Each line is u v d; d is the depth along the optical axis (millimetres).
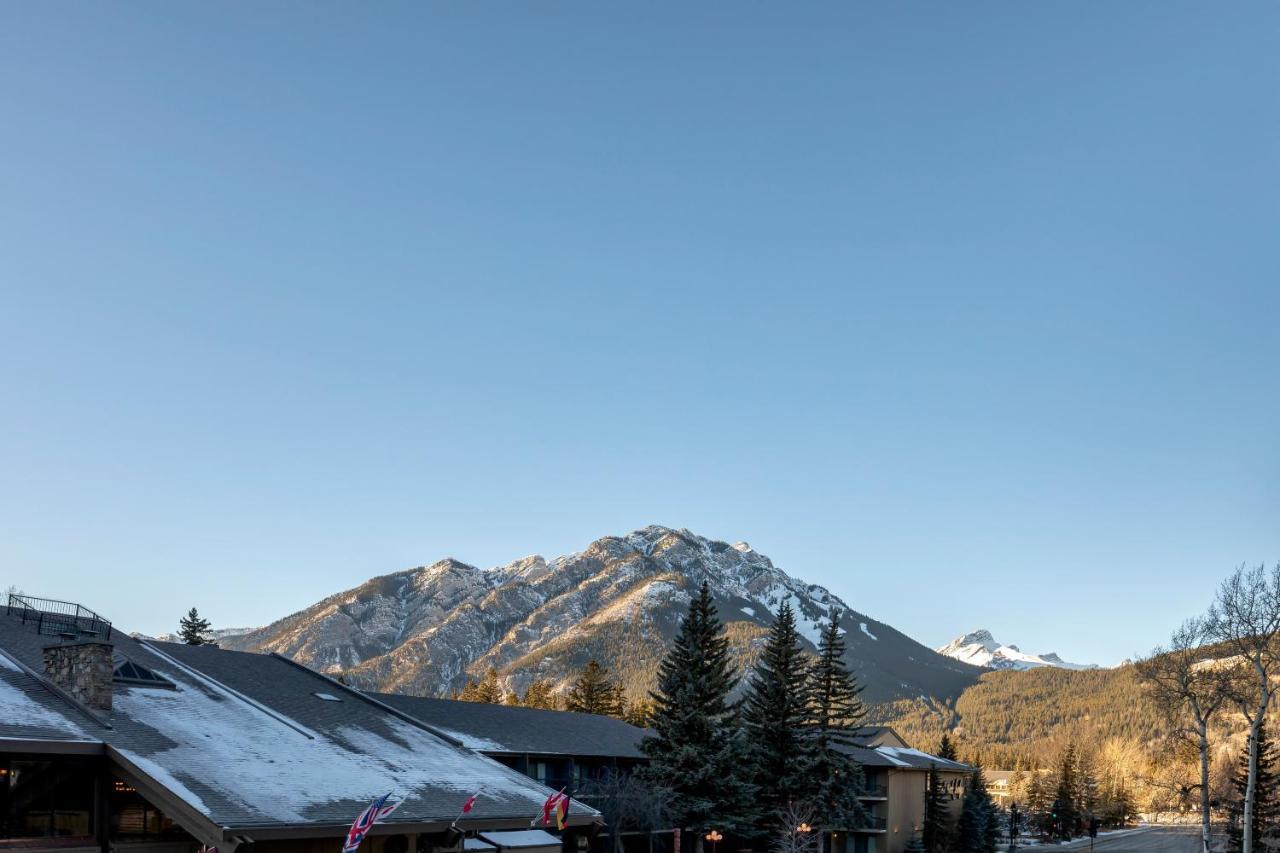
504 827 29141
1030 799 136125
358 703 37844
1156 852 92250
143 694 27297
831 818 57281
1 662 25156
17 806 20234
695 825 48062
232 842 20328
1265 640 46219
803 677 58094
